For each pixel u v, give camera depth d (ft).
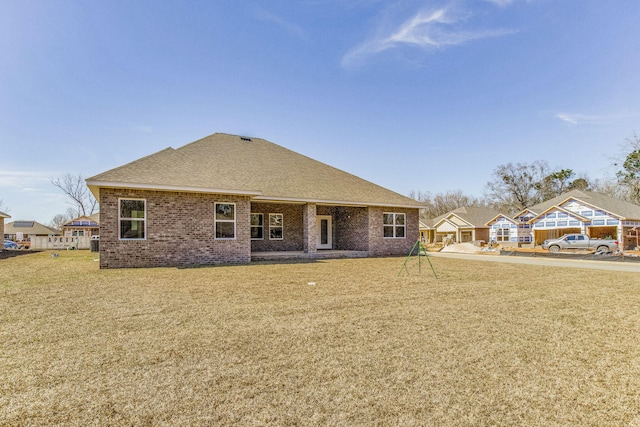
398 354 12.92
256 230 58.59
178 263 42.52
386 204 61.31
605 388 10.34
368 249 60.75
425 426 8.20
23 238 147.95
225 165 54.49
